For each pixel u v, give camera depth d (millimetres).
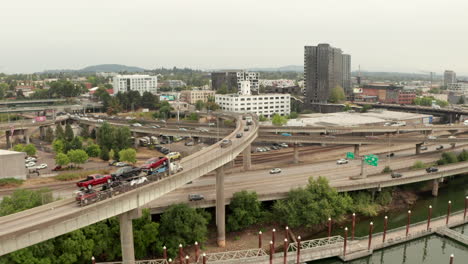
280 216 111812
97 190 76562
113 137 193125
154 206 101938
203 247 101438
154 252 97562
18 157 135625
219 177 104125
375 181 129250
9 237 57656
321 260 97188
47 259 79375
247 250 94500
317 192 113312
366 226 118750
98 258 91625
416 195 145375
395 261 100125
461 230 115000
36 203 87812
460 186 156250
